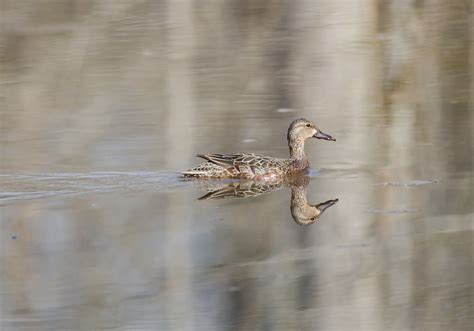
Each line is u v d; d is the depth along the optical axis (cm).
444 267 1412
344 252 1465
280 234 1538
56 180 1781
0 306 1292
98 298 1320
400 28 3375
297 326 1249
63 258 1438
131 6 3734
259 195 1753
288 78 2725
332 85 2634
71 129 2194
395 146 2048
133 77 2770
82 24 3500
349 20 3272
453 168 1867
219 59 3002
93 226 1560
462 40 3173
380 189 1753
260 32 3372
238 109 2397
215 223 1584
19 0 3744
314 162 1964
